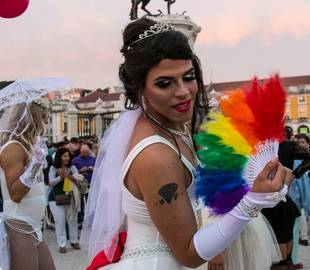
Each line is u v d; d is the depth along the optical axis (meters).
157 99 1.34
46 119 3.17
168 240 1.30
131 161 1.34
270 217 4.45
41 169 2.99
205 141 1.35
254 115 1.26
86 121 29.09
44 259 3.05
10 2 3.10
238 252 2.29
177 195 1.28
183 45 1.33
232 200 1.33
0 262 2.79
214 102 1.44
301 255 5.64
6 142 2.92
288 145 4.77
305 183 6.02
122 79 1.46
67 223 6.69
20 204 2.86
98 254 1.56
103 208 1.53
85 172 7.55
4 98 2.96
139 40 1.36
